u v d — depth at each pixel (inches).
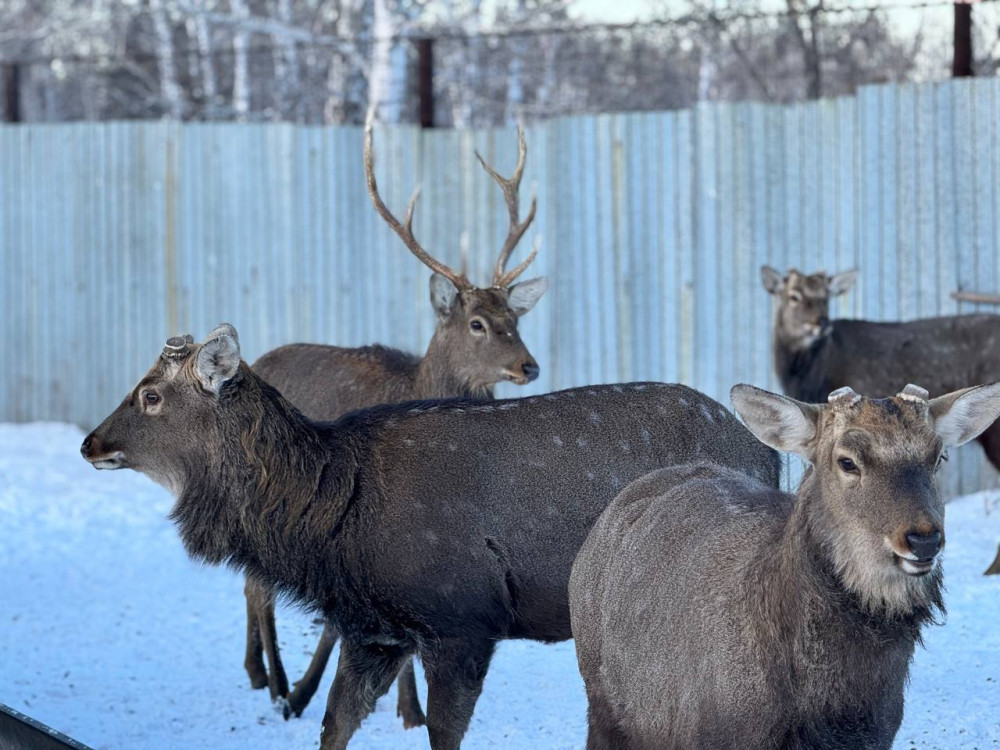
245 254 527.2
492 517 202.2
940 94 401.4
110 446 208.4
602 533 165.6
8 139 564.4
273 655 252.7
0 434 542.9
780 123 432.8
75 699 258.2
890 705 133.6
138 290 545.6
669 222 449.4
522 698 245.3
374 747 229.9
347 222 510.0
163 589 341.1
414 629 201.0
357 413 214.7
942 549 128.6
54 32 932.0
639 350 456.4
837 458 132.0
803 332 394.0
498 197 482.6
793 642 132.6
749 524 145.4
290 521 203.3
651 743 147.3
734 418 222.1
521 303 316.5
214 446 207.0
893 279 412.5
